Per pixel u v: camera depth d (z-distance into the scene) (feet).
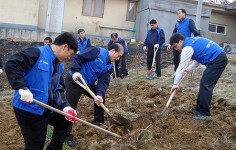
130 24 45.85
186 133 12.10
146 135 11.97
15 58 7.72
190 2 44.37
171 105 16.52
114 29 45.16
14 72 7.59
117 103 18.28
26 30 35.14
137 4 45.70
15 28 34.94
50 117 9.52
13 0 37.76
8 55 31.14
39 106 8.33
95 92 13.80
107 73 13.26
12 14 37.86
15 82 7.55
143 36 41.47
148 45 24.62
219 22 52.54
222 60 13.17
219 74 13.41
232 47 46.57
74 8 43.16
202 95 13.46
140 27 43.55
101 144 11.94
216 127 12.45
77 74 11.69
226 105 15.28
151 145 11.38
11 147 12.23
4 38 34.04
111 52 12.70
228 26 53.36
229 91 17.37
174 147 11.07
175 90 14.26
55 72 9.00
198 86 19.88
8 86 26.73
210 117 13.60
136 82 24.39
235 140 11.32
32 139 8.69
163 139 11.90
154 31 24.20
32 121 8.46
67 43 8.52
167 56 32.50
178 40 13.91
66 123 9.69
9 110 18.57
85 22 43.88
